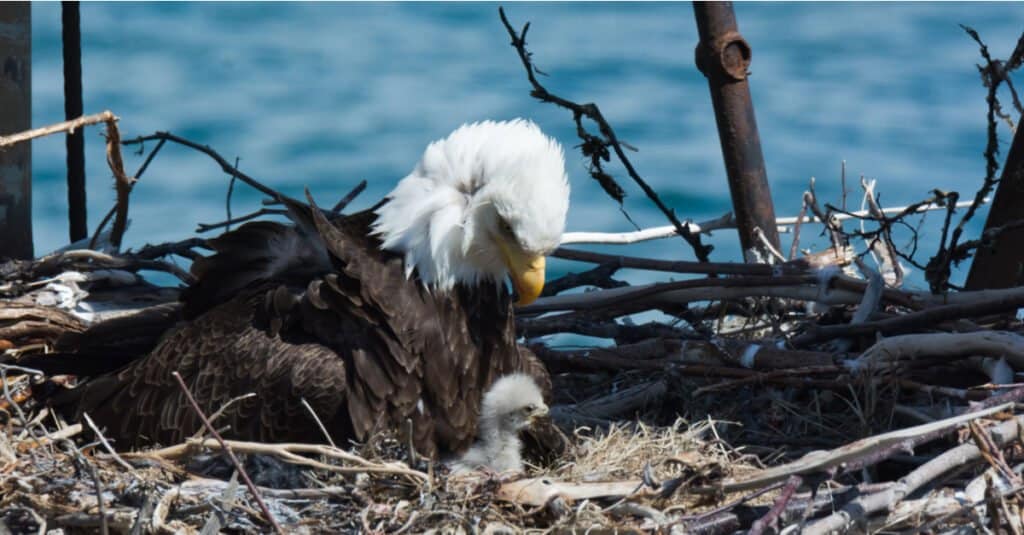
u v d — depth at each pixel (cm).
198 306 1006
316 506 794
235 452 808
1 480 779
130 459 815
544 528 797
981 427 780
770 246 1253
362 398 884
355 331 899
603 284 1236
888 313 1162
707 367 1062
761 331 1220
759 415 1054
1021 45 1168
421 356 905
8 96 1238
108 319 1059
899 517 769
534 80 1214
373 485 804
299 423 879
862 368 1020
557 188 897
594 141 1230
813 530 740
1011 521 734
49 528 772
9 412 937
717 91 1280
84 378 1043
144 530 750
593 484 816
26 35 1245
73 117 1338
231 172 1230
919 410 985
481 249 921
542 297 1185
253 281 990
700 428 990
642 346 1106
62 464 807
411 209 912
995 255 1232
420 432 909
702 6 1264
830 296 1156
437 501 784
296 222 996
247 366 900
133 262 1217
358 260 907
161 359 941
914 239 1355
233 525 761
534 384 946
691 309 1253
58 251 1267
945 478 804
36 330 1066
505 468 928
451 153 920
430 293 914
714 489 777
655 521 761
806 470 757
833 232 1345
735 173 1292
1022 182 1205
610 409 1064
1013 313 1137
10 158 1248
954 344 1012
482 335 944
